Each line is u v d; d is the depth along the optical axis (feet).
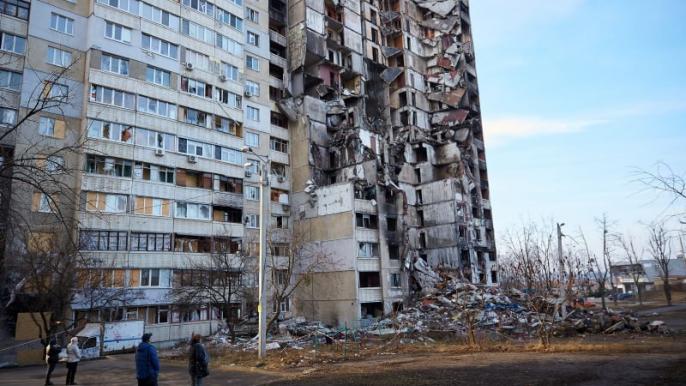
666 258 197.88
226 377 54.49
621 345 68.54
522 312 117.39
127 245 111.14
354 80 193.36
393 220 163.63
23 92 103.04
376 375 49.03
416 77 217.15
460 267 176.55
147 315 113.09
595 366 50.11
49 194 30.60
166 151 123.03
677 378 41.29
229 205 135.64
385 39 216.74
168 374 59.26
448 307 133.59
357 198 153.28
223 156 137.18
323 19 180.75
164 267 116.67
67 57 111.86
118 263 108.47
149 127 120.47
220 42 141.79
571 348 66.03
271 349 82.07
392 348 76.74
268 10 171.73
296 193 163.63
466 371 49.14
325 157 169.68
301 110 167.32
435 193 190.08
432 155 201.46
